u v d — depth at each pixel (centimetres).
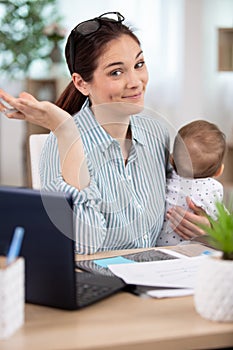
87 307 148
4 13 579
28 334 133
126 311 145
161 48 634
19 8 579
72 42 211
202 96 620
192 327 136
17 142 716
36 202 144
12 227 148
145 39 637
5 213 148
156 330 134
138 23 639
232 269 137
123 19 212
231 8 614
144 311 145
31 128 649
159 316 142
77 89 217
